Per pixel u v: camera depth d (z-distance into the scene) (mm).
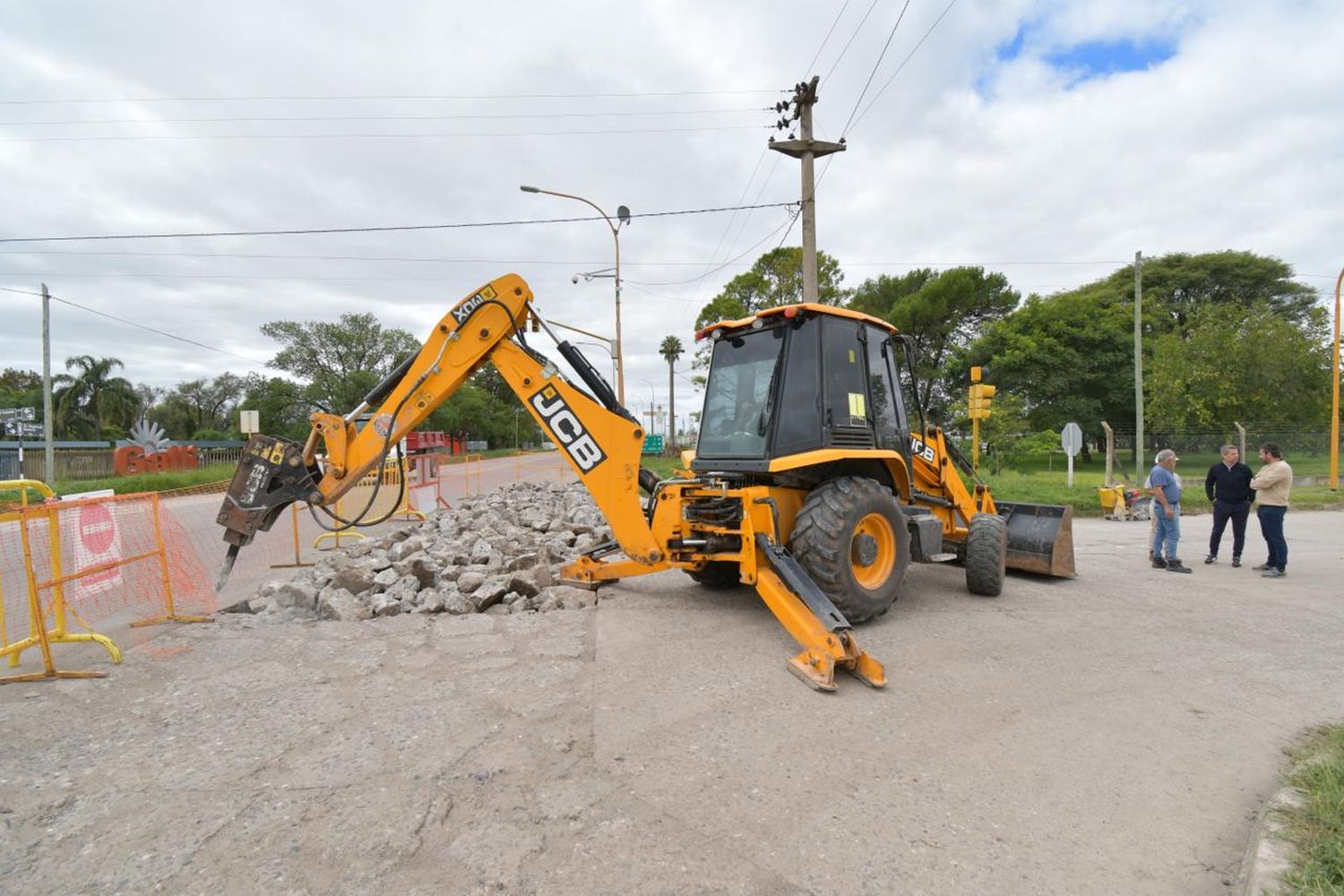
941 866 2596
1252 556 10328
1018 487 19188
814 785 3166
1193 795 3170
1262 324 29047
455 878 2463
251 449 5273
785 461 5641
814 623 4730
